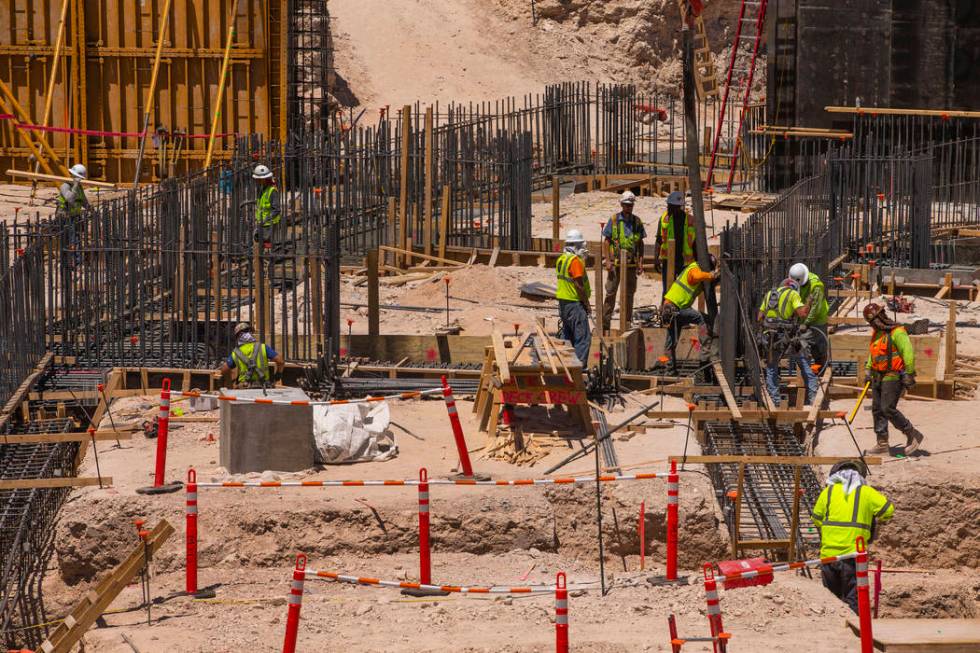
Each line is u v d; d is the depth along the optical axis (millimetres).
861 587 28734
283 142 98750
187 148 102625
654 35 172000
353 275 71438
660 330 54344
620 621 33188
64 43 101812
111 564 38156
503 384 45188
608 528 39969
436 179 79562
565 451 44062
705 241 53219
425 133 75750
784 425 46719
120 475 41531
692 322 52500
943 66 103562
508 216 79938
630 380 52312
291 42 113312
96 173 103438
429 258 74500
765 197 101562
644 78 170375
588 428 45406
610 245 60406
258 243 53938
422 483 35469
